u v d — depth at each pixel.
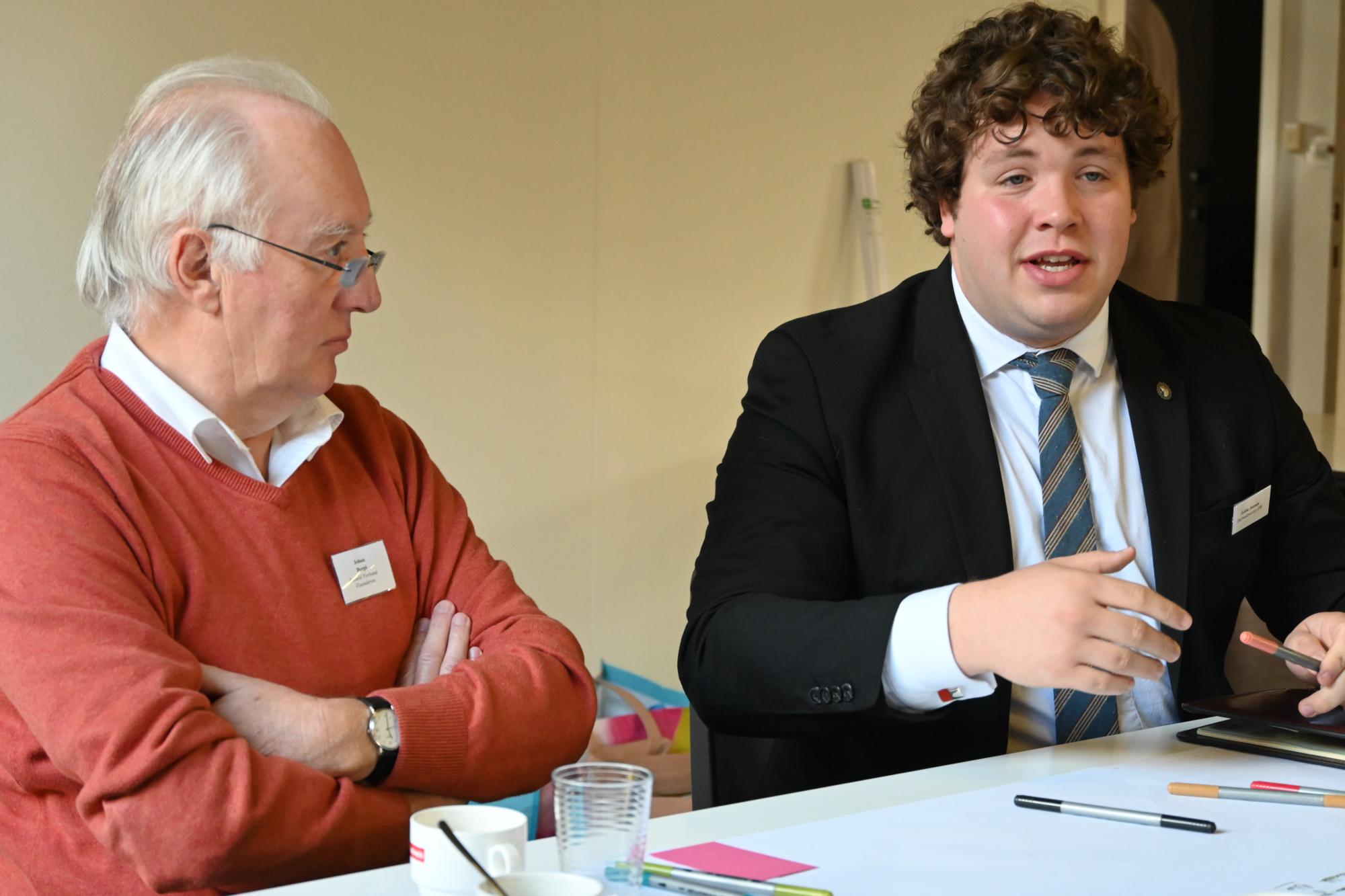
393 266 2.91
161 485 1.37
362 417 1.67
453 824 0.95
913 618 1.37
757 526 1.67
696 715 1.60
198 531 1.38
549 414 3.21
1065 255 1.59
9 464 1.28
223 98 1.39
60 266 2.49
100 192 1.42
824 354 1.77
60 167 2.48
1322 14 4.29
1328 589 1.85
